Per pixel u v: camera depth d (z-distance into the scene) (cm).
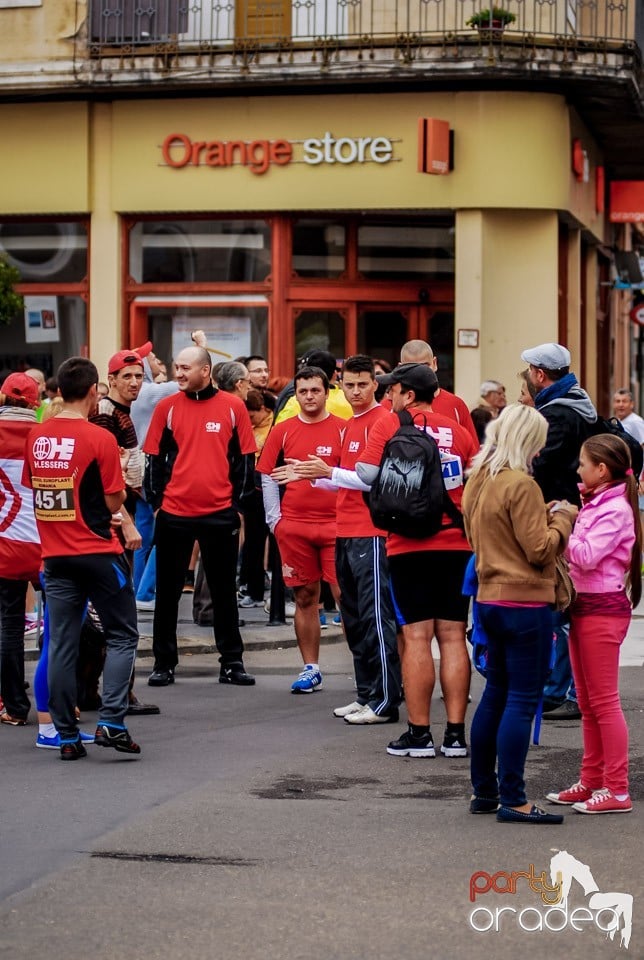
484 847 736
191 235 2303
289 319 2280
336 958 572
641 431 1988
